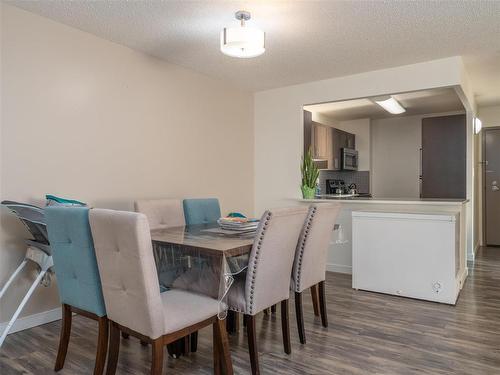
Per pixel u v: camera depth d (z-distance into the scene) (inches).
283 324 88.9
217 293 76.8
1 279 101.3
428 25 111.3
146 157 139.3
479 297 133.3
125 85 131.6
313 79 171.2
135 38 123.8
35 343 95.5
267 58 142.2
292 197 184.9
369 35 119.2
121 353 90.0
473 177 201.9
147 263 61.4
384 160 274.8
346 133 260.2
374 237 138.6
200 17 107.7
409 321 109.7
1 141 99.9
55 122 111.5
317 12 103.0
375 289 138.7
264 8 100.9
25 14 104.4
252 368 77.7
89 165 120.6
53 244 77.2
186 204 127.6
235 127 184.1
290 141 184.9
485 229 243.9
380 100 187.3
